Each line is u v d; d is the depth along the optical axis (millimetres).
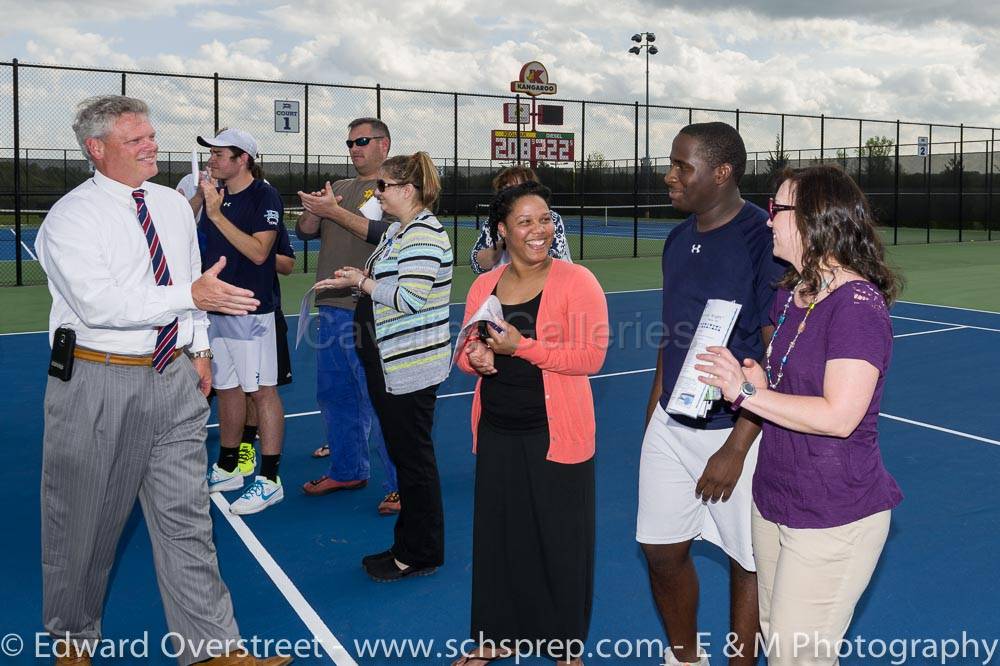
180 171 27094
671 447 3172
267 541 4676
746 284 2977
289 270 5914
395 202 4109
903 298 15039
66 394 3088
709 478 2904
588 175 40625
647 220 41750
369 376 4160
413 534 4133
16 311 12781
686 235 3166
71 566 3217
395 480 5070
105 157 3066
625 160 40938
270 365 5105
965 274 18719
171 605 3260
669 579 3297
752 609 3172
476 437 3422
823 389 2297
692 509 3223
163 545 3264
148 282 3172
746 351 3006
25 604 3908
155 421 3184
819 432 2266
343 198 5406
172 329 3166
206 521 3312
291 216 32562
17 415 7121
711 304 2588
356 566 4359
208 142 4984
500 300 3377
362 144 5250
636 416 7254
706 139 2965
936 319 12578
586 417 3252
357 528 4867
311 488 5422
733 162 2973
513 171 5242
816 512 2367
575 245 26141
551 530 3268
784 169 2525
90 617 3355
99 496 3150
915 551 4445
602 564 4363
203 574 3277
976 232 31969
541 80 23812
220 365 5285
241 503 5070
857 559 2393
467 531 4816
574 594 3287
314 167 28875
